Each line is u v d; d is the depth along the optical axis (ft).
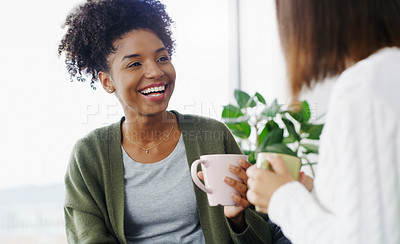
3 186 10.91
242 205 3.25
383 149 1.99
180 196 4.02
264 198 2.39
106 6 4.04
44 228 11.23
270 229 4.05
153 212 4.01
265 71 8.32
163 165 4.10
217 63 8.36
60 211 11.14
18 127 8.22
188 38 7.83
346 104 2.06
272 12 8.10
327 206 2.22
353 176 2.01
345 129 2.03
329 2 2.28
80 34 4.25
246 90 8.86
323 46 2.32
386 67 2.08
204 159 3.28
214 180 3.25
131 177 4.09
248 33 8.87
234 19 8.95
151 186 4.06
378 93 2.01
